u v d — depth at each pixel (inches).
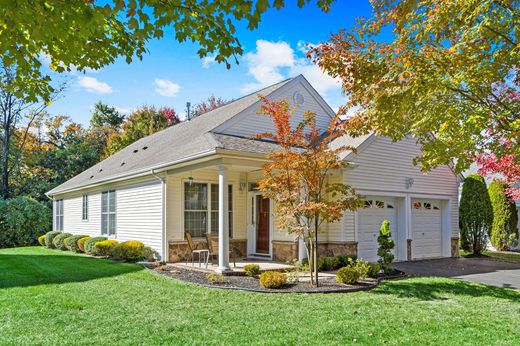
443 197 613.6
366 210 529.3
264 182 354.0
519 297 318.3
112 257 565.9
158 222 518.0
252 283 358.3
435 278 403.2
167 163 472.4
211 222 540.4
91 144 1461.6
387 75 265.0
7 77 668.7
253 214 550.6
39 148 1323.8
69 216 856.3
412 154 576.4
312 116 357.1
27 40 183.5
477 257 618.8
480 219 650.8
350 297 308.0
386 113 279.3
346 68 278.1
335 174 499.5
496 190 711.7
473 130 302.4
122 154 833.5
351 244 499.8
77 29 186.9
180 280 374.0
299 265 428.8
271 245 512.7
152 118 1464.1
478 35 242.5
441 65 255.1
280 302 289.3
